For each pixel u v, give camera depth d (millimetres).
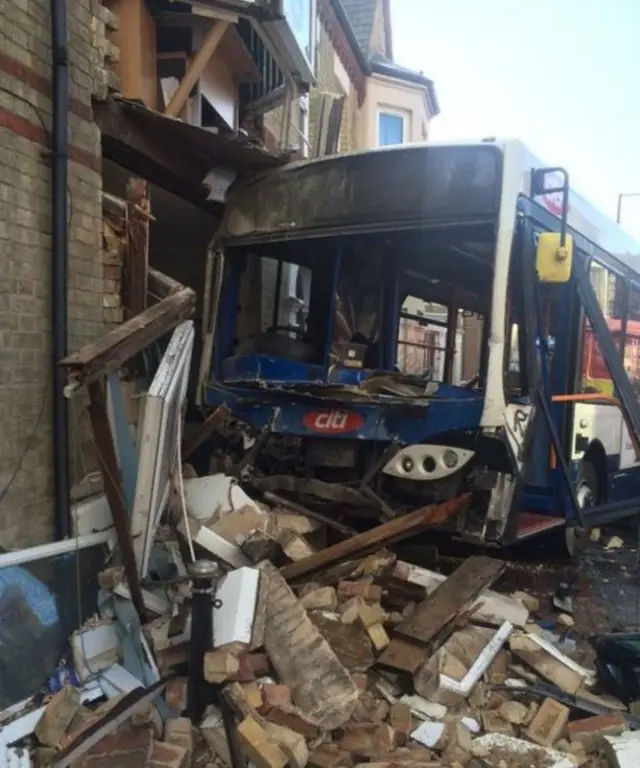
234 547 4559
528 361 5340
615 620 5730
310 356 5957
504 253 5000
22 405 4281
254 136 10141
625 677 4422
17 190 4246
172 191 7270
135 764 3111
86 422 4938
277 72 10406
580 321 6527
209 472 6098
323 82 13461
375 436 5312
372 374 5797
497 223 5020
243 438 5883
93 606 4012
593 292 6715
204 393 6223
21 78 4266
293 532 4926
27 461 4309
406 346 6234
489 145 5098
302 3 8562
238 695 3516
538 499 6371
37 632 3582
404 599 4836
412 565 5402
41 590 3660
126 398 4969
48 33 4520
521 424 5121
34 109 4395
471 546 5941
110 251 5406
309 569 4625
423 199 5328
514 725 4031
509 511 5043
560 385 6383
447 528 5133
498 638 4633
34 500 4367
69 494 4590
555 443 6023
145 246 5441
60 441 4527
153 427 3811
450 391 5414
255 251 6375
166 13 6992
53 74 4523
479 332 5438
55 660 3654
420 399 5211
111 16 5477
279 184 6027
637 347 8672
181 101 6891
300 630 3951
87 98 5074
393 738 3664
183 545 4449
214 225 8141
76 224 4891
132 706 3412
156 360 5391
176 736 3383
